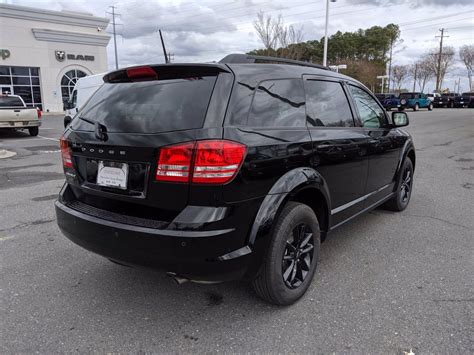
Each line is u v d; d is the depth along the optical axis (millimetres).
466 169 8500
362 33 75188
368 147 3977
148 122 2615
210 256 2414
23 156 10820
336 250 4094
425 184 7070
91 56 36312
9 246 4223
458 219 5082
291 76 3195
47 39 33438
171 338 2654
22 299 3146
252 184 2561
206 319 2873
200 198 2404
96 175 2848
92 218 2750
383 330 2711
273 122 2867
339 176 3500
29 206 5766
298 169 2936
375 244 4246
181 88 2680
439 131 17328
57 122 24703
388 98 37375
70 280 3473
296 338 2641
